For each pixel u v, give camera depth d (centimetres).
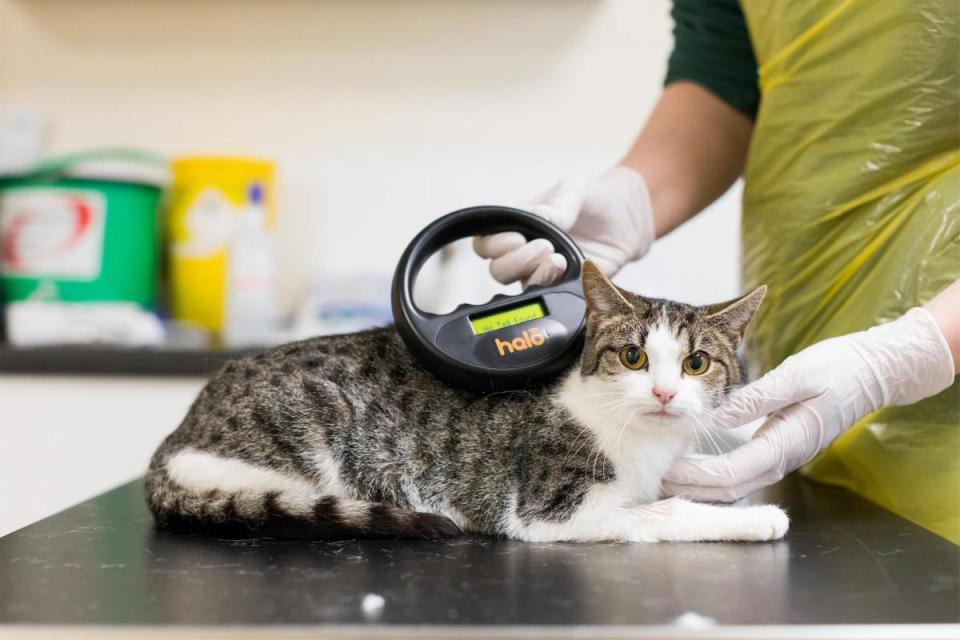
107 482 190
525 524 99
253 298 212
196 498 95
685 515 95
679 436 105
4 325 201
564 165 232
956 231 107
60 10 231
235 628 61
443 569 79
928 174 113
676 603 68
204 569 78
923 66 109
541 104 231
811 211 119
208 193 218
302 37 230
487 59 230
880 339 103
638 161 143
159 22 231
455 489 102
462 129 232
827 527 98
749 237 133
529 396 103
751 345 130
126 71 233
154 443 189
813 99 118
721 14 142
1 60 233
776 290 125
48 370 186
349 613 65
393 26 229
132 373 188
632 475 101
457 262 211
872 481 112
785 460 104
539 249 112
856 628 62
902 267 110
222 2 229
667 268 230
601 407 102
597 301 102
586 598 70
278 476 101
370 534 92
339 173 234
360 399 104
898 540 91
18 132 231
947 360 100
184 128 234
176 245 223
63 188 204
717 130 145
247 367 108
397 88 232
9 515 189
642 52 229
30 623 62
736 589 73
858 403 104
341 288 219
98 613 65
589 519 97
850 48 114
